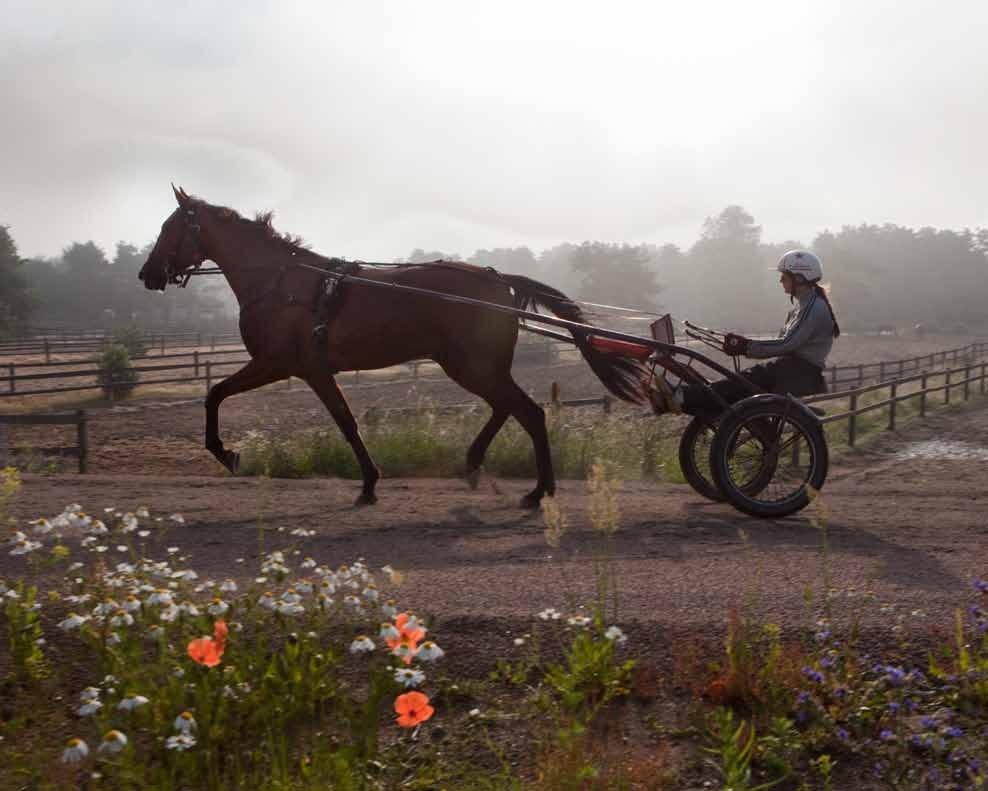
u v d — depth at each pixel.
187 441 16.39
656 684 3.45
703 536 5.71
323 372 6.71
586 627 3.46
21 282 66.00
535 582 4.56
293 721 3.15
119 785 2.67
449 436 10.95
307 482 8.23
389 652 3.46
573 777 2.74
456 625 3.89
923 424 19.94
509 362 6.91
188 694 2.88
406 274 6.76
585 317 6.92
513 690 3.46
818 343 6.35
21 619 3.52
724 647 3.67
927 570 4.79
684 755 3.07
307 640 3.27
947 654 3.55
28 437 16.45
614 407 16.11
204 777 2.72
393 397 24.69
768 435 6.32
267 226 6.97
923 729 3.08
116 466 13.32
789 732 3.10
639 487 8.45
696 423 7.06
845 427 19.12
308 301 6.66
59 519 3.45
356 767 2.88
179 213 7.01
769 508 6.29
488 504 6.96
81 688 3.40
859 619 3.92
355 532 5.84
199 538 5.59
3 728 3.07
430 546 5.44
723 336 6.47
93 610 3.27
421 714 2.47
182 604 3.06
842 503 7.20
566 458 10.65
